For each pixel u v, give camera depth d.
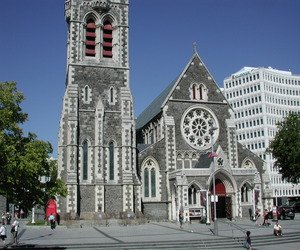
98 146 62.41
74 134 61.34
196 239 38.78
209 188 62.75
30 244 38.19
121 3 70.38
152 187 65.12
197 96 70.56
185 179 61.25
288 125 79.56
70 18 67.31
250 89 151.62
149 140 77.69
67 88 63.75
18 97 29.70
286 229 47.44
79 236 44.44
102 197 60.47
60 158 61.50
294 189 147.38
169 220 64.12
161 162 66.06
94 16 68.81
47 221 61.47
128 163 62.78
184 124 68.62
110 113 64.94
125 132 63.81
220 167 63.16
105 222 59.00
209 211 60.44
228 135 70.00
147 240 38.84
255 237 39.94
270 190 68.62
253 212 63.50
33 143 28.62
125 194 61.19
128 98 65.75
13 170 26.64
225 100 71.69
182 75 70.50
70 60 65.12
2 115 27.81
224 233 44.47
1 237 40.12
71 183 59.25
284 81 155.00
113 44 69.06
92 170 61.72
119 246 35.97
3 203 76.94
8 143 27.22
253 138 148.25
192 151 67.94
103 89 65.62
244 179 64.56
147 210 63.88
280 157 79.12
